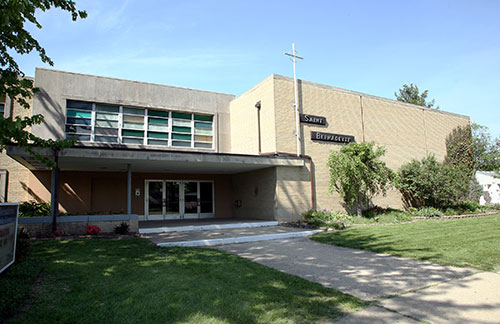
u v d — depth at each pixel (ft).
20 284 15.21
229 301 14.32
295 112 49.62
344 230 38.65
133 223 34.91
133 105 52.03
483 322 12.24
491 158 88.02
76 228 32.76
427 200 60.18
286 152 47.83
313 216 46.29
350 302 14.37
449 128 73.20
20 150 31.73
